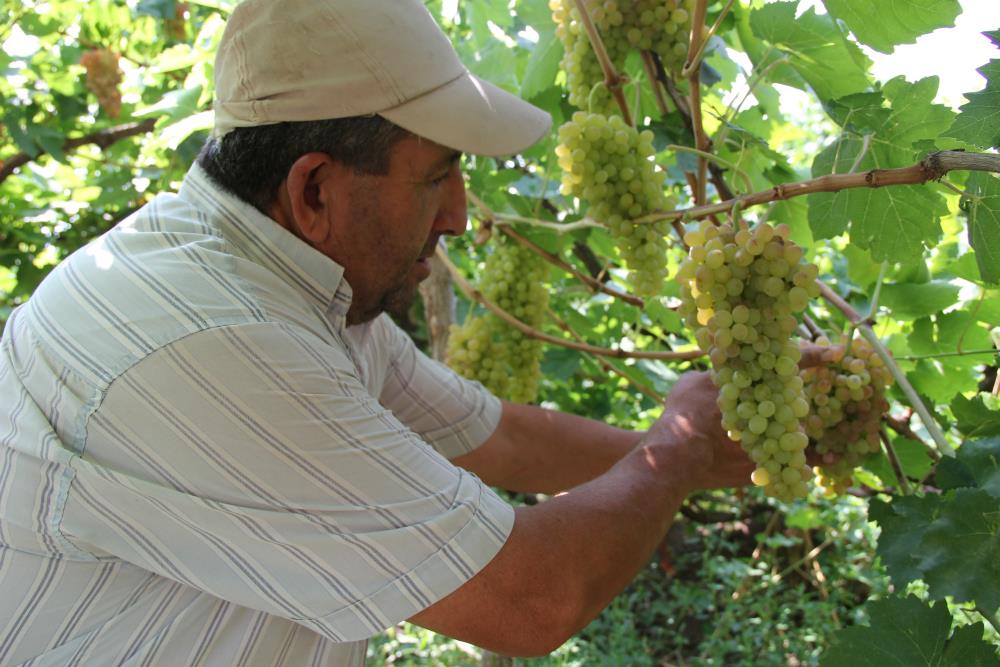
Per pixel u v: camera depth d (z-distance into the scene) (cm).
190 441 120
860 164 161
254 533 121
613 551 135
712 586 451
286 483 121
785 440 136
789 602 464
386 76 129
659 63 184
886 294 195
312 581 123
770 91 214
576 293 298
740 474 171
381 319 188
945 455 147
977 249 144
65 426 124
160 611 132
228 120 136
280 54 129
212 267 127
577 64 184
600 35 179
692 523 538
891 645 134
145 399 120
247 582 124
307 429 122
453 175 147
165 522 123
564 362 287
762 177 219
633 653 418
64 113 396
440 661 411
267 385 121
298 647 140
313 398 123
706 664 413
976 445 144
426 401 193
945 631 133
